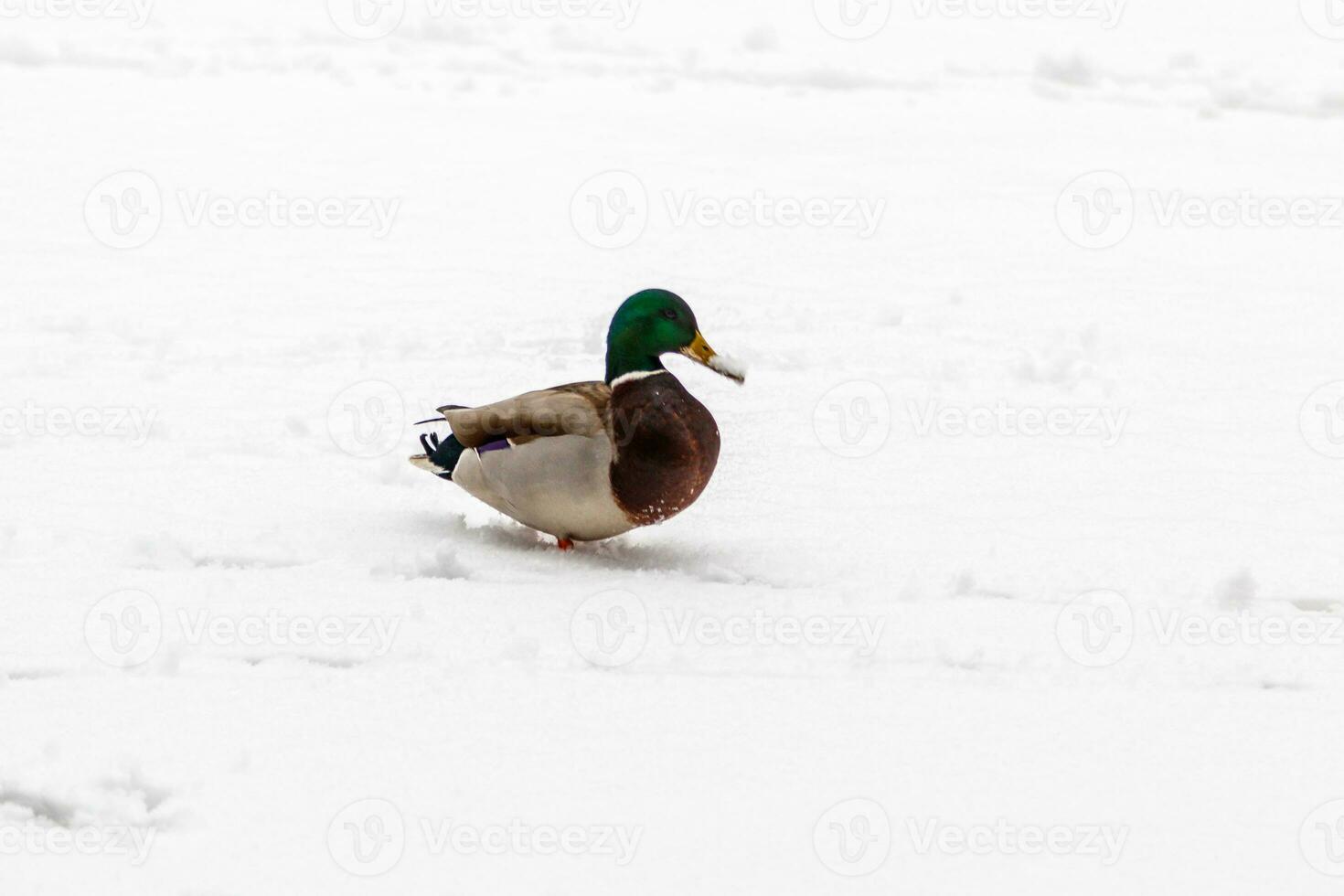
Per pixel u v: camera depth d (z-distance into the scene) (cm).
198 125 2511
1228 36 3294
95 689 1007
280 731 966
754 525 1290
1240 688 1056
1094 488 1382
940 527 1296
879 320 1797
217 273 1920
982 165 2416
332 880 841
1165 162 2469
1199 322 1830
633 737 970
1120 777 949
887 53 3084
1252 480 1408
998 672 1064
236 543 1214
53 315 1766
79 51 2889
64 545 1209
